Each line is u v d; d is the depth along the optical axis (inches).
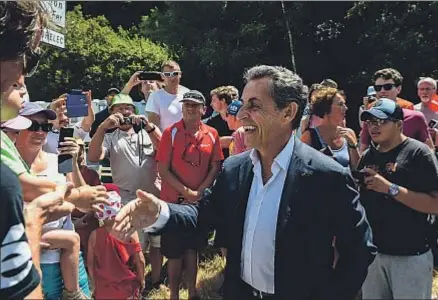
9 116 76.0
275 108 82.9
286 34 580.7
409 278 120.2
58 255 121.9
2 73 73.6
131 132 181.9
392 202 120.3
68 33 547.5
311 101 162.1
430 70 536.7
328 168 81.9
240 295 87.5
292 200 81.4
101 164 199.2
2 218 61.2
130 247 136.9
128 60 553.9
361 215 83.7
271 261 82.4
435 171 118.7
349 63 575.8
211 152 171.6
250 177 87.2
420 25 552.7
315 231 81.4
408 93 537.0
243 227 86.3
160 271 179.8
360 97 558.9
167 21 636.7
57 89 537.3
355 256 83.7
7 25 71.2
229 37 586.9
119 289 133.1
